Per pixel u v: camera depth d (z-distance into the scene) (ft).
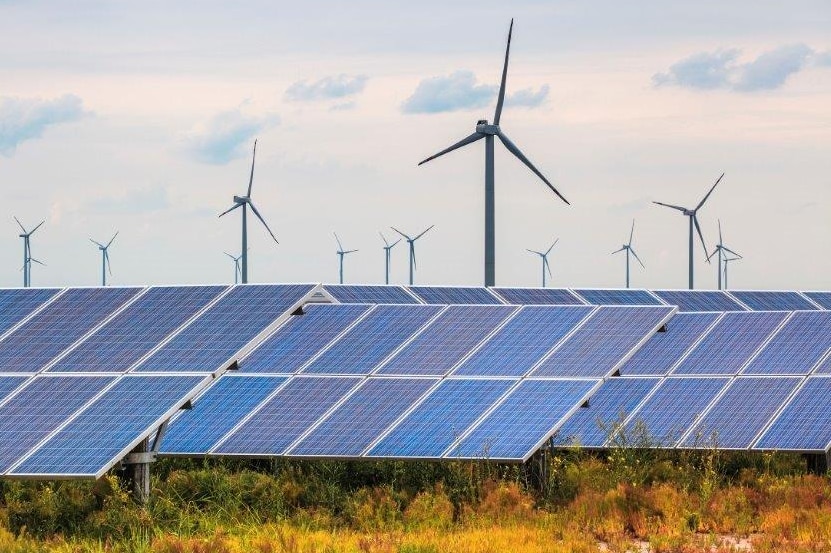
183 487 137.39
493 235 247.50
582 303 224.53
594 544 120.88
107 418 123.54
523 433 133.08
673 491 138.82
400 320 154.20
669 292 244.83
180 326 136.46
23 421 124.57
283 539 118.93
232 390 146.82
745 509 136.98
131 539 118.62
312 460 144.56
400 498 137.18
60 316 141.69
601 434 161.48
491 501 133.90
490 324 150.10
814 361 166.30
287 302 137.39
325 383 144.87
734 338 174.40
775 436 155.53
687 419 161.07
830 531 126.52
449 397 139.03
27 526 127.65
